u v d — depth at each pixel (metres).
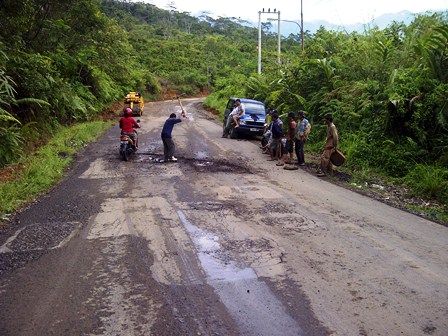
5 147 10.21
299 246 5.39
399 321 3.61
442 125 9.66
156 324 3.56
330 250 5.27
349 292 4.14
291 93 17.14
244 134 16.81
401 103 10.46
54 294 4.09
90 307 3.84
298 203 7.55
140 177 9.63
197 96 60.47
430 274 4.57
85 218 6.54
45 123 15.10
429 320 3.62
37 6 16.52
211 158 12.30
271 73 24.11
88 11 19.69
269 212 6.94
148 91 51.56
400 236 5.83
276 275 4.53
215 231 5.96
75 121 20.19
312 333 3.43
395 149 10.59
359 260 4.95
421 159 9.98
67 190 8.40
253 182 9.27
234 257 5.02
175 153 13.02
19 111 13.41
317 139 14.50
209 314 3.73
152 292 4.13
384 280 4.41
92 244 5.43
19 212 6.91
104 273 4.57
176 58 66.00
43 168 9.52
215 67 66.12
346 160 11.27
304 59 17.83
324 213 6.94
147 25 86.25
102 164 11.20
